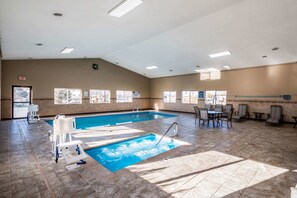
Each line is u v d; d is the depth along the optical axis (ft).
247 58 28.02
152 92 52.03
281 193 8.39
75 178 9.64
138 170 10.81
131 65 42.45
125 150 17.13
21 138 17.60
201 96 39.93
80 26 15.84
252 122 29.37
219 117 28.35
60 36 18.12
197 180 9.63
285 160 12.57
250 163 12.01
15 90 29.73
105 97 41.96
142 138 19.77
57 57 32.63
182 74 43.57
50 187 8.68
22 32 15.24
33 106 26.73
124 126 25.27
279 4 14.55
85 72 38.22
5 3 9.95
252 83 32.04
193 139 18.19
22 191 8.30
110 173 10.32
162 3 13.26
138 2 11.78
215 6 15.14
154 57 33.99
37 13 11.89
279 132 21.67
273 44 21.97
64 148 12.14
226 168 11.19
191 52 28.48
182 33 22.44
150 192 8.38
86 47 26.04
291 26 17.49
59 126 11.78
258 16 16.63
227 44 23.75
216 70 36.86
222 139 18.21
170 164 11.76
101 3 11.64
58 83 34.35
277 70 29.04
